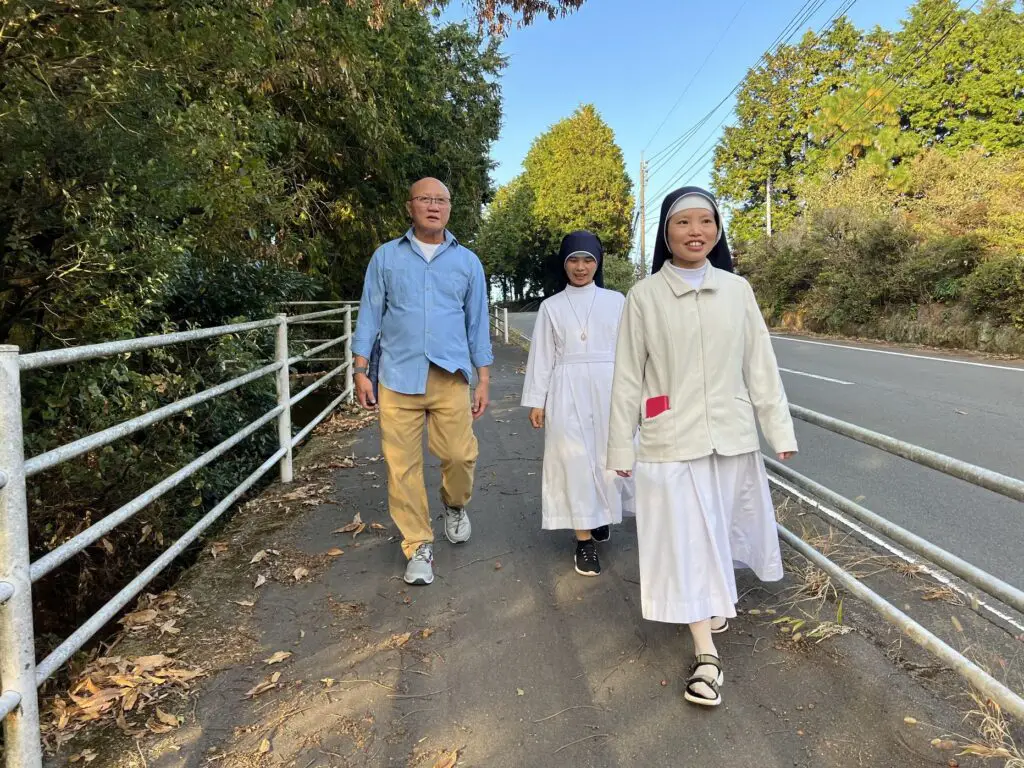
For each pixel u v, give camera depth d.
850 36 30.83
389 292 3.24
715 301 2.37
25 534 1.84
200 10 3.25
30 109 2.78
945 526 3.97
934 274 15.48
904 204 20.50
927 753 1.96
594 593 3.10
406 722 2.20
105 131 3.09
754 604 2.92
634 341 2.47
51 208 3.18
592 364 3.33
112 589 3.49
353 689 2.38
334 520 4.12
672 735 2.10
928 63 25.55
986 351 13.38
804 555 2.93
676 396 2.37
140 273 3.66
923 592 3.00
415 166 13.44
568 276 3.51
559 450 3.29
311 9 5.76
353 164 9.80
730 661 2.50
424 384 3.19
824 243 21.06
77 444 2.15
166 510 3.86
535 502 4.42
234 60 3.72
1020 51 23.75
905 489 4.69
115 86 3.02
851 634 2.64
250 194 4.44
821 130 28.25
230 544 3.74
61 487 3.24
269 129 5.67
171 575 3.82
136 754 2.06
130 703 2.29
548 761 2.00
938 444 5.97
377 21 6.39
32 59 2.79
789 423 2.40
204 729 2.18
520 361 14.37
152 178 3.46
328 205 9.66
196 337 3.30
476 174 17.08
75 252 3.22
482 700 2.31
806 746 2.03
